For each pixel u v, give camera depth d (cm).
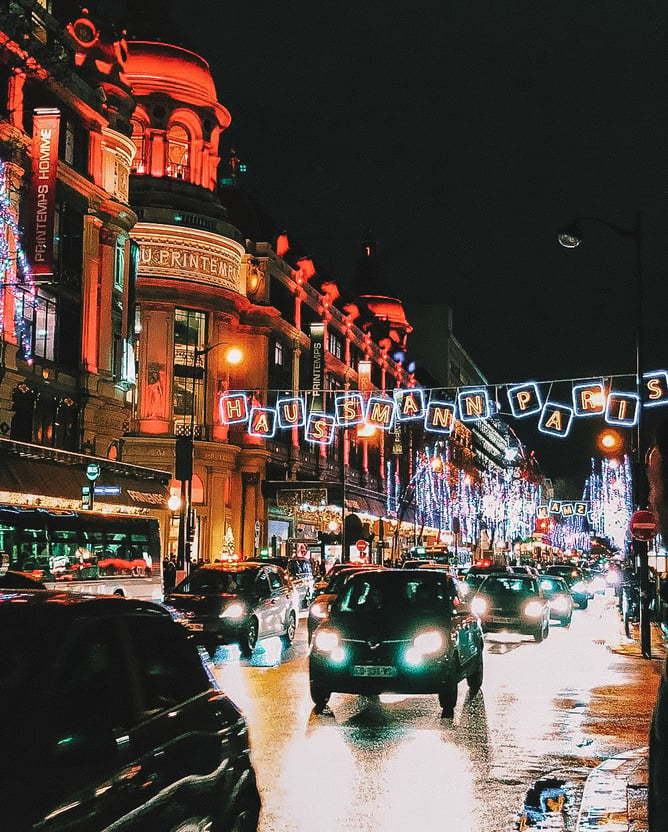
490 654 2345
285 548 6219
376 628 1358
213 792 491
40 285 3478
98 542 2653
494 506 12062
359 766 1010
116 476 3697
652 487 251
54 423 3700
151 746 430
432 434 10094
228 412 4681
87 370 3866
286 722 1273
